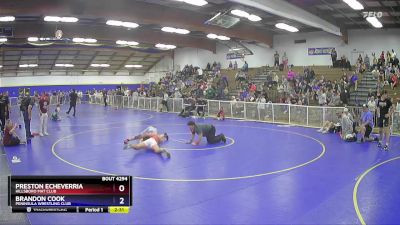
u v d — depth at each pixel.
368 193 8.16
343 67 28.73
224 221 6.55
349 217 6.73
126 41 29.30
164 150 12.16
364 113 15.08
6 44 29.89
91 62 45.06
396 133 16.94
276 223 6.45
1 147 14.08
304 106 20.12
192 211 7.05
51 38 25.28
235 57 38.06
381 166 10.73
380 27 26.36
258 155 12.32
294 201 7.62
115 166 10.73
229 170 10.26
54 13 17.16
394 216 6.79
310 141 15.27
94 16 18.30
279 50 34.16
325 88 23.83
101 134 17.45
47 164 11.06
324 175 9.71
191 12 22.02
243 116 23.70
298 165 10.87
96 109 34.38
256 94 25.48
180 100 28.67
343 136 15.71
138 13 19.27
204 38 36.16
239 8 18.72
